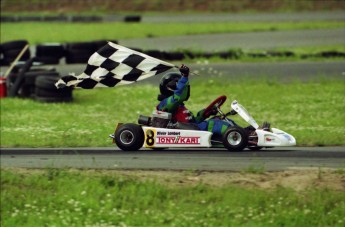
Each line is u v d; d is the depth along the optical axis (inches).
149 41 2738.7
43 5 4288.9
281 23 3159.5
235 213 761.6
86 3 4286.4
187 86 959.6
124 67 957.2
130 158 963.3
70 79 957.2
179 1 4160.9
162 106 975.6
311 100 1653.5
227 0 4067.4
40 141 1142.3
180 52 2226.9
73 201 807.1
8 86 1825.8
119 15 3754.9
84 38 2881.4
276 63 2162.9
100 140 1134.4
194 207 780.6
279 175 862.5
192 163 923.4
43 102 1717.5
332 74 1961.1
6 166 960.9
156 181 849.5
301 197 792.9
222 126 968.3
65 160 981.8
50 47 2242.9
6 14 4121.6
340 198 786.2
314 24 3002.0
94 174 887.7
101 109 1636.3
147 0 4227.4
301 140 1087.0
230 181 847.1
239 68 2098.9
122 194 821.2
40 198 831.7
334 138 1104.8
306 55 2236.7
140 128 986.1
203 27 3137.3
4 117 1504.7
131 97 1787.6
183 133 956.6
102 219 762.2
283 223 735.1
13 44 2247.8
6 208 819.4
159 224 740.7
